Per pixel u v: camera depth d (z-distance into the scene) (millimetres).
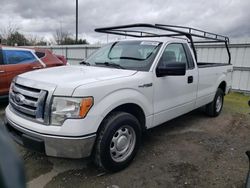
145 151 3930
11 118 3084
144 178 3150
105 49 4504
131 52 4039
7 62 6316
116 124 3055
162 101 3873
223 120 5840
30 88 2953
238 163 3643
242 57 10242
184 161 3641
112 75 3250
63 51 18047
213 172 3361
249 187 2557
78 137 2693
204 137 4656
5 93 6266
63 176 3150
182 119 5793
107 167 3107
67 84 2771
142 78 3443
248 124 5598
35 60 6848
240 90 10445
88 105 2736
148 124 3658
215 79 5617
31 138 2797
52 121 2740
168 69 3611
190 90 4574
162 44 4004
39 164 3418
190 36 4699
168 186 3000
